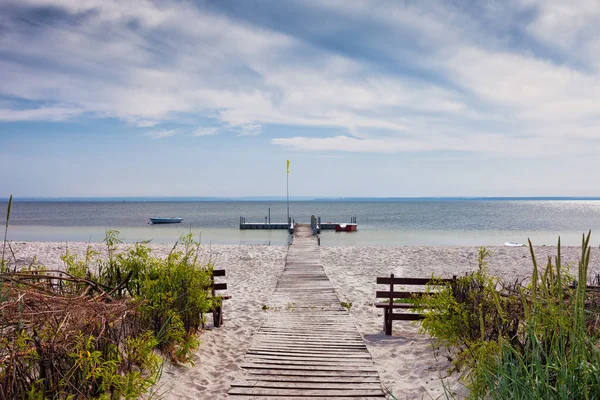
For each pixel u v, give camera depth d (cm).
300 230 3222
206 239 3100
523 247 2152
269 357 567
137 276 570
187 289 588
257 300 990
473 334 487
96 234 3734
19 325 298
